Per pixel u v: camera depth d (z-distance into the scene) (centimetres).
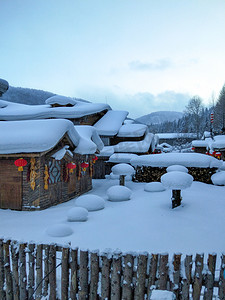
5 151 1025
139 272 324
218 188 1475
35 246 372
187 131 6988
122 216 911
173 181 962
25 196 1061
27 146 1005
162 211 958
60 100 2716
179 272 317
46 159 1118
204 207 998
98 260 343
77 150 1358
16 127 1102
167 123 12862
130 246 629
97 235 712
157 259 324
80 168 1509
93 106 2664
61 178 1267
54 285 359
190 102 7506
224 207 999
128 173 1625
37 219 908
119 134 2555
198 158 1661
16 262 378
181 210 963
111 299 331
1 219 917
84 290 343
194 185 1504
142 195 1340
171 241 662
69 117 2353
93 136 1691
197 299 312
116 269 330
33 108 2553
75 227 791
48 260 362
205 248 616
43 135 1027
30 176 1050
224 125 6431
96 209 1024
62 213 991
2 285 387
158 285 318
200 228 763
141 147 2367
